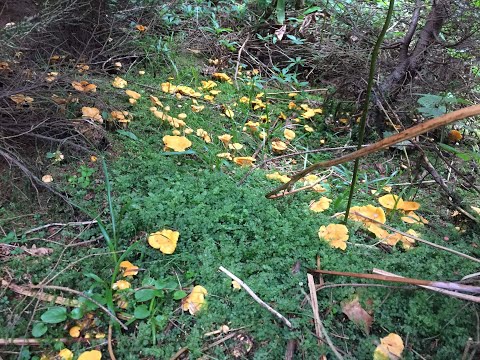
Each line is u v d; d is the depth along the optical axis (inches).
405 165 142.6
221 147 140.9
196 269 92.8
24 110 114.0
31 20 134.6
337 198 118.3
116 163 120.0
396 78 151.6
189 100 162.2
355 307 86.5
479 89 168.2
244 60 204.7
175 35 211.2
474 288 80.5
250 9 229.3
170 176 118.8
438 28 149.3
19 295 85.0
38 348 76.9
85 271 89.4
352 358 78.2
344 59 168.7
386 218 114.7
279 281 92.8
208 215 104.9
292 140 154.1
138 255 96.0
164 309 84.4
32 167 110.7
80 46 159.5
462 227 116.7
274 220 105.2
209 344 80.4
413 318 84.4
